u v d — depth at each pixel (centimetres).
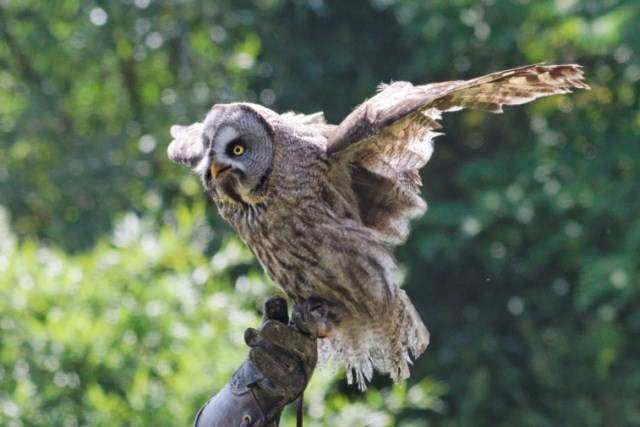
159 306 1257
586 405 1878
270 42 2047
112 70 2355
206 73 2152
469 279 2006
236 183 804
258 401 718
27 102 2317
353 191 809
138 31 2202
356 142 760
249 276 1432
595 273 1741
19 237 2305
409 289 1994
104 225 2156
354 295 816
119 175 2205
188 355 1225
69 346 1203
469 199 2016
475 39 1900
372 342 841
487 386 1888
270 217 805
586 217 1880
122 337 1231
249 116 809
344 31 2056
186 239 1403
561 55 2002
